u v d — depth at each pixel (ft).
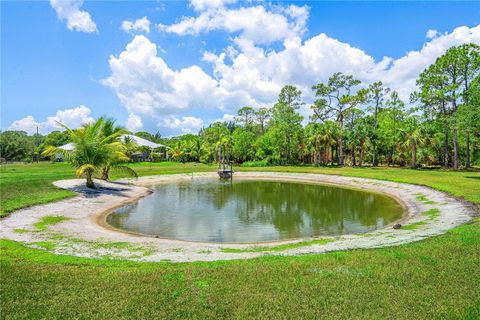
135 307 23.72
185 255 39.93
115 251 41.39
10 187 83.71
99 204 83.41
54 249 40.98
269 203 93.20
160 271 31.17
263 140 270.67
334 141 230.89
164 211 80.18
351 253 36.68
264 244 49.21
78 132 96.43
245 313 22.71
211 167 230.48
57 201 78.69
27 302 24.36
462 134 184.24
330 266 31.78
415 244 39.78
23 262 33.88
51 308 23.49
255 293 25.94
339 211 80.48
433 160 225.15
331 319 21.75
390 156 233.96
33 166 199.11
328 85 252.62
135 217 72.64
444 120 181.06
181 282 28.37
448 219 58.95
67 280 28.71
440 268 30.22
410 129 195.72
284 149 261.65
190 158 306.55
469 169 171.94
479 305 23.04
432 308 22.81
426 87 187.32
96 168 98.84
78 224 60.29
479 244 37.47
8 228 51.96
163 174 173.27
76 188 96.02
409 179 121.70
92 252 40.37
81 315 22.52
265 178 172.86
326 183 144.87
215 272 30.76
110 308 23.54
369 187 123.54
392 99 238.89
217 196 107.45
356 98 246.47
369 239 47.29
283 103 272.10
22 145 302.04
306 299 24.67
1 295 25.49
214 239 54.70
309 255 36.99
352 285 27.04
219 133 331.36
